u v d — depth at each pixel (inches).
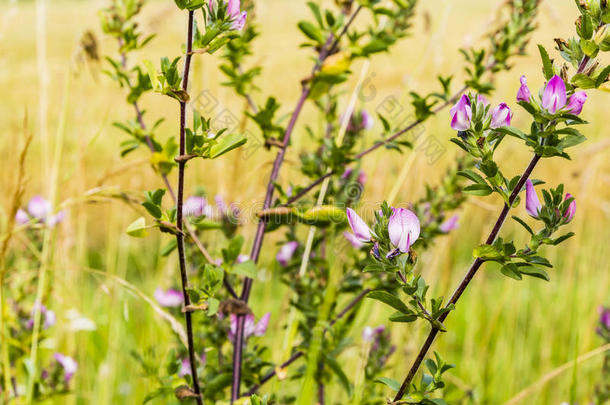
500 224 19.1
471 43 28.9
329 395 29.7
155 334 31.4
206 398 23.7
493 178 19.0
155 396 22.9
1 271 26.0
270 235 31.9
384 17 25.5
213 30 20.0
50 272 29.0
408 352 31.1
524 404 40.9
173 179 27.4
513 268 18.9
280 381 26.4
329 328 23.4
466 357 43.0
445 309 19.1
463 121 18.9
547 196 18.9
